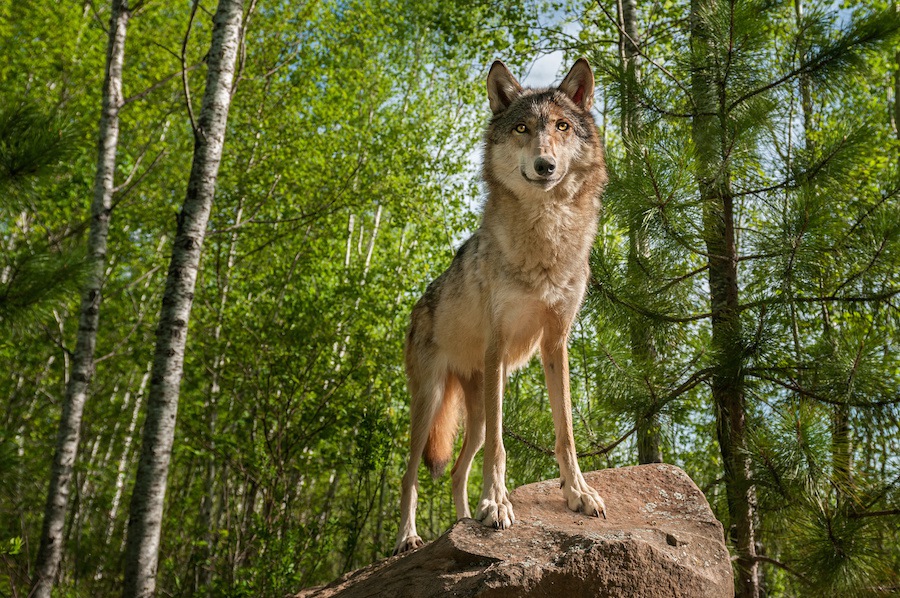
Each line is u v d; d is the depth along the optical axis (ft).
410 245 51.55
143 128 50.11
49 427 46.11
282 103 48.29
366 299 39.70
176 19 53.47
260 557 28.27
